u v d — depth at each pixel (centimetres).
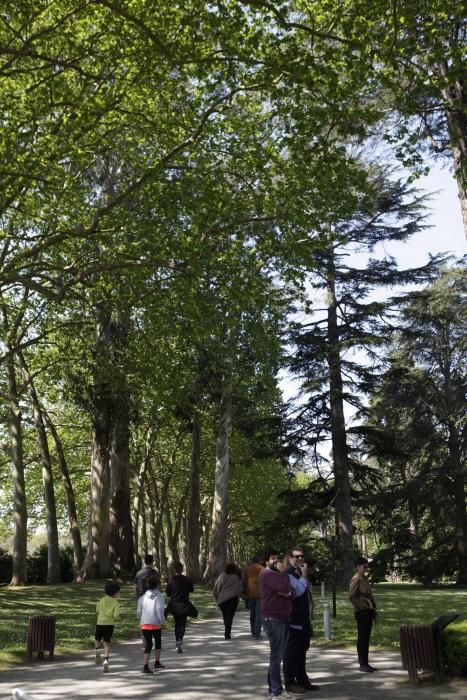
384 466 4050
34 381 3741
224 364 2728
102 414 3325
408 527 3803
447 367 4100
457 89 1652
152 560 1573
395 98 1590
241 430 3900
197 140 1714
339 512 3578
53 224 1998
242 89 1612
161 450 5681
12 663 1373
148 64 1561
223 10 1432
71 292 2016
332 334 3638
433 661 1028
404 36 1498
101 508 3278
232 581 1705
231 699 970
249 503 6488
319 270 3353
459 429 3919
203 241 1861
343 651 1417
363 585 1174
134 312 2589
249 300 1962
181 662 1340
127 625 1948
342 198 1717
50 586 2969
